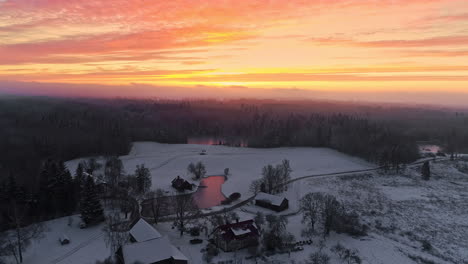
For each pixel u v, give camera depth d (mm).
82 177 90688
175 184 105438
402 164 138500
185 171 127500
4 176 93688
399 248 63969
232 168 135125
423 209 87688
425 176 118812
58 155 134500
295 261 56688
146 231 61562
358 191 103375
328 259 56312
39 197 77438
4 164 109625
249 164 140625
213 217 73000
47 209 77250
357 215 80875
